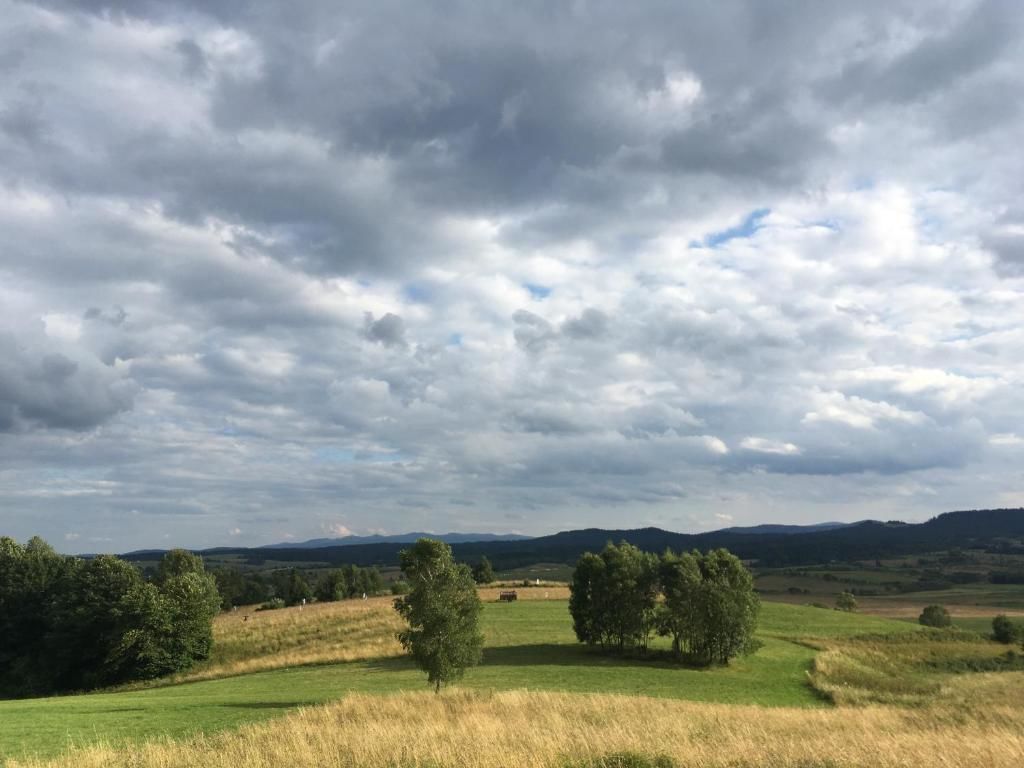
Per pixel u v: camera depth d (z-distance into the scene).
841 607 108.62
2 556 83.00
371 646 65.69
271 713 26.95
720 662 59.09
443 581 34.97
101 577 75.56
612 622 64.06
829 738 15.80
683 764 13.38
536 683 43.47
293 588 129.88
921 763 13.13
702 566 67.56
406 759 14.12
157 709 29.98
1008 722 24.22
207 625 70.44
